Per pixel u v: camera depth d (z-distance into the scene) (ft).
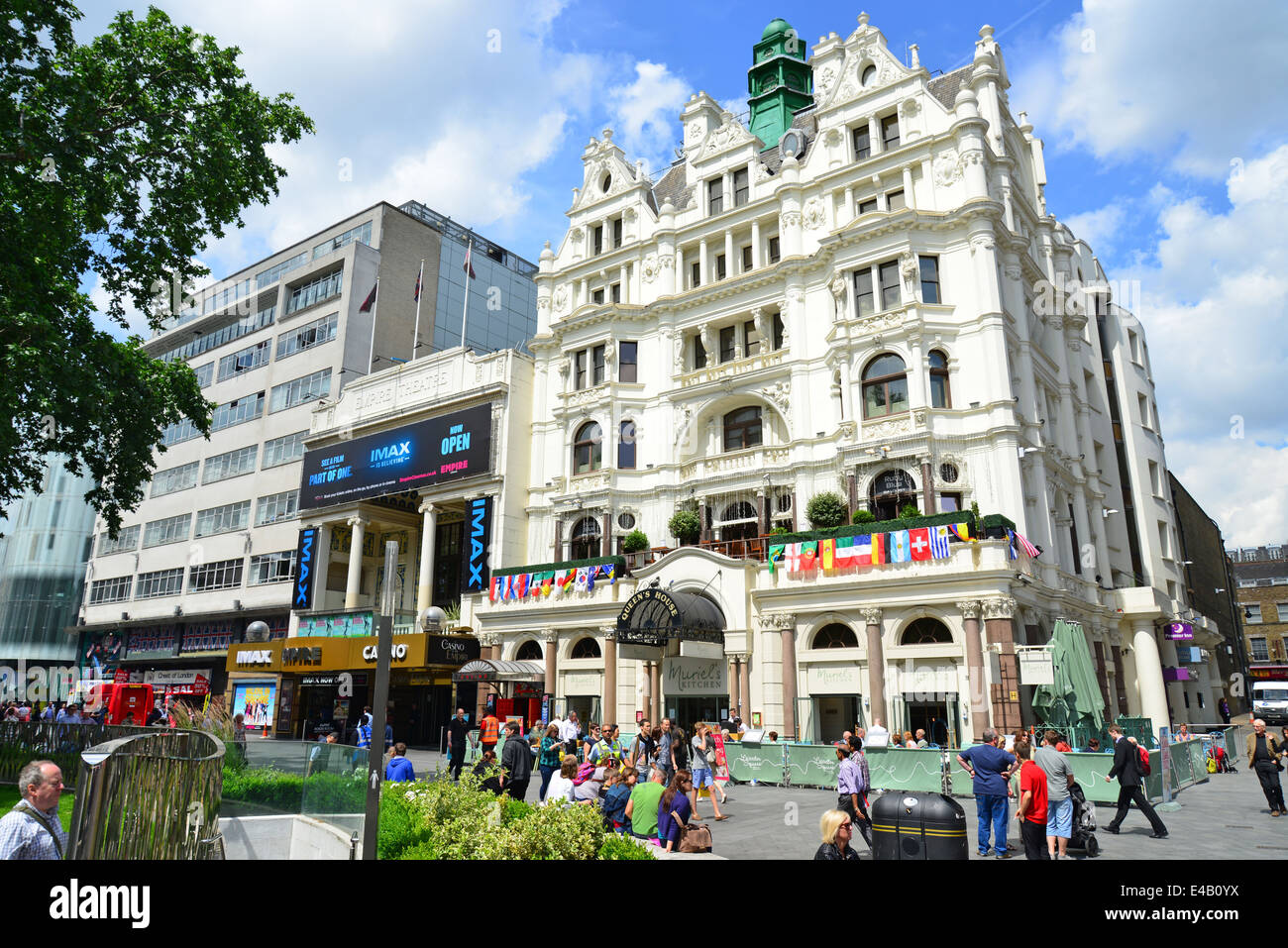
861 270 113.80
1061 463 118.83
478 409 141.59
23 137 58.90
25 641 216.13
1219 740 104.68
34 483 73.61
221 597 181.88
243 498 186.50
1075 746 78.54
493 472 138.00
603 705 113.29
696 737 67.00
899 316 108.06
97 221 67.82
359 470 156.56
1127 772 52.54
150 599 200.75
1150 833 52.65
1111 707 112.78
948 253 109.50
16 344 59.11
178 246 71.77
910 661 92.53
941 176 112.27
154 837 25.88
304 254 205.26
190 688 181.57
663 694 109.91
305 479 166.20
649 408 132.16
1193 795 73.51
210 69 71.56
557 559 132.16
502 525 135.54
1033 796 41.55
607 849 33.60
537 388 144.97
